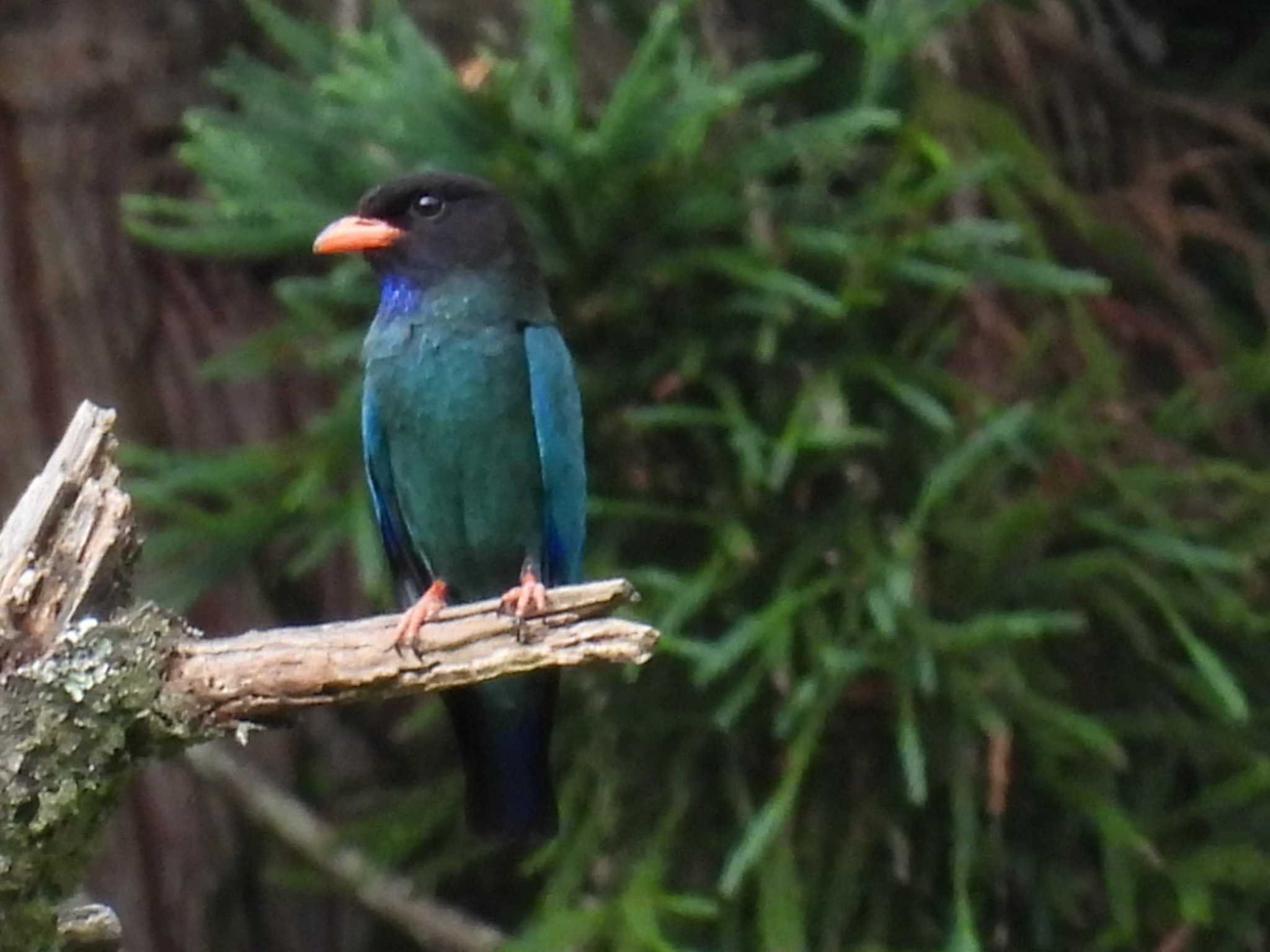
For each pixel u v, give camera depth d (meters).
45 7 13.08
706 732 10.82
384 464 10.12
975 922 10.85
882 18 10.40
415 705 12.35
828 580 10.25
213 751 11.66
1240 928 10.87
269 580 12.62
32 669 6.56
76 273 12.76
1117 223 11.88
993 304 10.88
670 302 10.56
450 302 9.80
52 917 6.60
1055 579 10.48
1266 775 10.57
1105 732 10.27
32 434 12.60
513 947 10.41
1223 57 13.61
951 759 10.36
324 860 11.62
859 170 11.09
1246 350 11.72
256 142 10.55
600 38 11.40
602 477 10.77
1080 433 10.60
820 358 10.62
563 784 11.06
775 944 10.11
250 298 13.02
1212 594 10.65
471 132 10.10
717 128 10.71
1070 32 12.30
